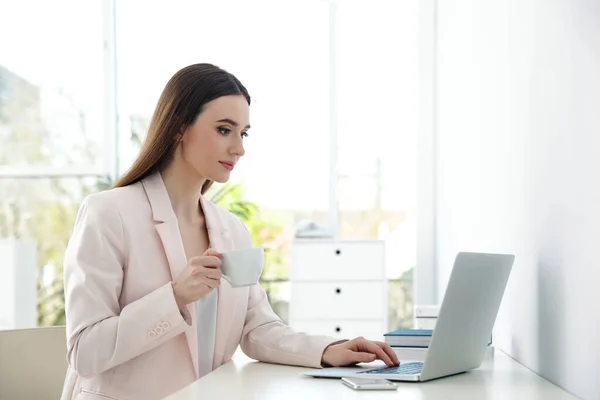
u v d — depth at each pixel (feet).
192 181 6.31
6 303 15.66
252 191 16.35
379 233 16.05
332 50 16.35
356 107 16.28
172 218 6.07
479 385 4.94
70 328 5.60
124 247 5.87
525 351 6.34
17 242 15.80
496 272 5.41
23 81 17.15
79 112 17.07
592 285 4.56
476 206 9.28
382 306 14.56
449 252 12.51
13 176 16.83
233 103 6.07
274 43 16.58
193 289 5.42
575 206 4.91
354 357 5.58
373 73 16.26
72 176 16.88
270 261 16.29
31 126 17.16
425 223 15.08
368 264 14.60
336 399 4.27
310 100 16.44
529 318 6.21
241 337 6.39
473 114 9.57
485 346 5.76
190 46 16.75
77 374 5.76
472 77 9.69
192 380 5.82
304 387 4.72
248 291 6.48
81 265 5.68
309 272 14.65
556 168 5.38
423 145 15.14
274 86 16.49
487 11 8.45
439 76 14.21
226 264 5.38
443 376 5.28
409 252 15.88
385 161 16.14
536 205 5.98
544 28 5.71
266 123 16.43
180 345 5.84
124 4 16.84
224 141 6.07
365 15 16.34
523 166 6.46
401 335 6.49
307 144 16.37
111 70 16.74
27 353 6.33
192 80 6.07
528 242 6.27
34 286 16.26
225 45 16.69
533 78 6.08
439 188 14.16
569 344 5.06
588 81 4.61
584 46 4.69
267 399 4.27
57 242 16.98
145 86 16.83
